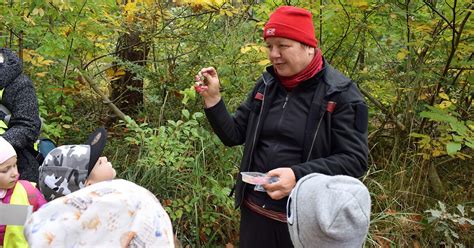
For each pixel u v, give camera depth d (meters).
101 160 1.96
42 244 1.33
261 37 4.18
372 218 3.83
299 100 2.29
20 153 2.64
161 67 4.43
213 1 3.79
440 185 4.19
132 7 3.98
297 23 2.19
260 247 2.39
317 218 1.51
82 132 4.28
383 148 4.58
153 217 1.42
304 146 2.23
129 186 1.49
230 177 3.72
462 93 4.28
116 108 4.23
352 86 2.26
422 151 4.07
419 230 3.80
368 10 3.94
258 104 2.44
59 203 1.40
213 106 2.52
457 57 3.98
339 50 4.31
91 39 4.07
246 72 4.03
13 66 2.63
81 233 1.37
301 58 2.23
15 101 2.63
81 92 4.43
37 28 3.58
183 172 3.71
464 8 3.58
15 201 2.22
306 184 1.62
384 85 4.34
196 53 4.18
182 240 3.42
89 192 1.43
